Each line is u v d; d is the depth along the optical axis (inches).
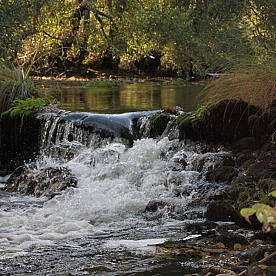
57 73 966.4
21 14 529.3
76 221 229.0
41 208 255.9
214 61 699.4
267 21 617.6
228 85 306.0
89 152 315.0
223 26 719.1
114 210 240.8
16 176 314.5
